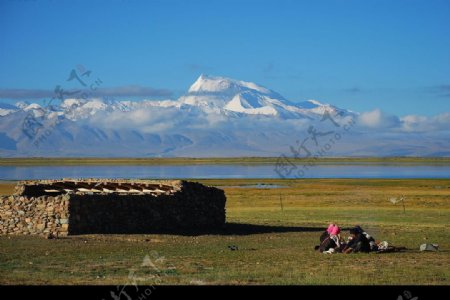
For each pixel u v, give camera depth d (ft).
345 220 237.66
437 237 173.58
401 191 437.58
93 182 209.97
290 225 212.84
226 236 174.60
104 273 109.40
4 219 173.06
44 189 204.13
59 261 122.52
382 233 185.16
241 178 651.66
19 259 124.67
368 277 106.01
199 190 202.49
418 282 102.27
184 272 110.52
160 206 188.55
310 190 441.68
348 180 607.78
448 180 604.90
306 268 115.34
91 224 171.22
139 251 138.00
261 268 115.14
